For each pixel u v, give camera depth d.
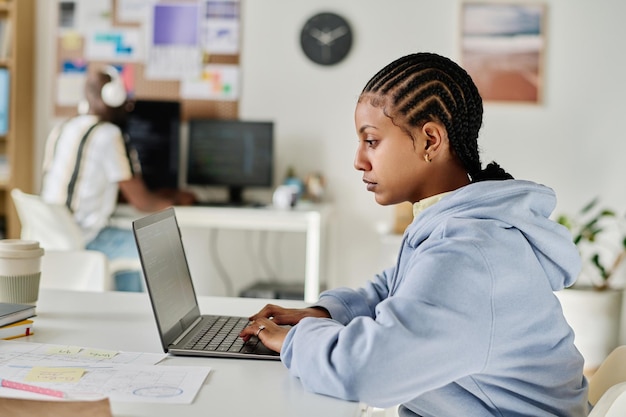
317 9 4.20
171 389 1.09
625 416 1.10
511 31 4.09
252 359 1.29
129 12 4.30
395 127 1.21
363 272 4.25
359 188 4.24
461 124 1.24
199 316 1.59
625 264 4.09
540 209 1.24
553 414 1.21
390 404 1.07
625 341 4.03
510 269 1.12
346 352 1.07
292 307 1.74
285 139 4.25
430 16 4.13
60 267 2.31
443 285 1.07
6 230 4.27
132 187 3.64
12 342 1.32
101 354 1.26
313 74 4.22
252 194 4.31
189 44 4.28
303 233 4.30
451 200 1.21
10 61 4.18
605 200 4.12
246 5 4.24
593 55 4.08
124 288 3.62
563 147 4.12
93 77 3.65
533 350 1.17
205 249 4.38
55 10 4.34
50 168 3.61
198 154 4.18
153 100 4.18
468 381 1.18
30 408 0.88
